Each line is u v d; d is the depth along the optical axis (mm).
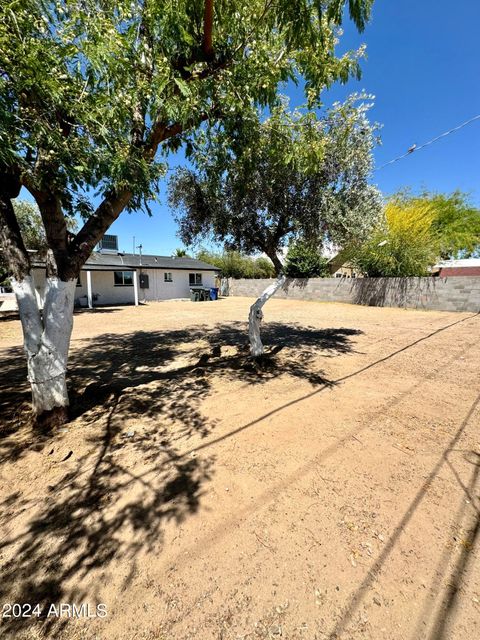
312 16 2652
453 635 1257
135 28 2352
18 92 1976
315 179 4852
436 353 5660
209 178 4531
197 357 5570
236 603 1396
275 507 1982
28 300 2814
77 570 1557
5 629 1293
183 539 1744
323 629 1286
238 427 3021
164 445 2703
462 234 16922
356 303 14398
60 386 2988
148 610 1371
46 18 2119
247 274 30781
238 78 2953
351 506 1982
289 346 6352
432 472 2312
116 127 2455
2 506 1987
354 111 4191
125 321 10102
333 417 3213
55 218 2764
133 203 3174
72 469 2359
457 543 1690
